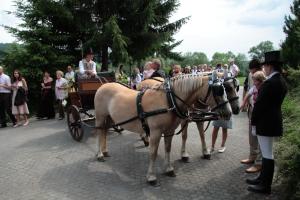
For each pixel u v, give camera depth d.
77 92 7.78
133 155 6.43
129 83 13.03
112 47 16.39
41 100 11.59
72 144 7.43
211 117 4.88
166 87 4.71
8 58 14.48
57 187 4.98
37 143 7.68
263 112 4.21
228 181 5.02
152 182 4.90
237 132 8.28
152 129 4.80
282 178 4.59
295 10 13.08
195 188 4.80
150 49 18.31
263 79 4.80
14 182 5.25
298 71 6.71
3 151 7.12
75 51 17.33
